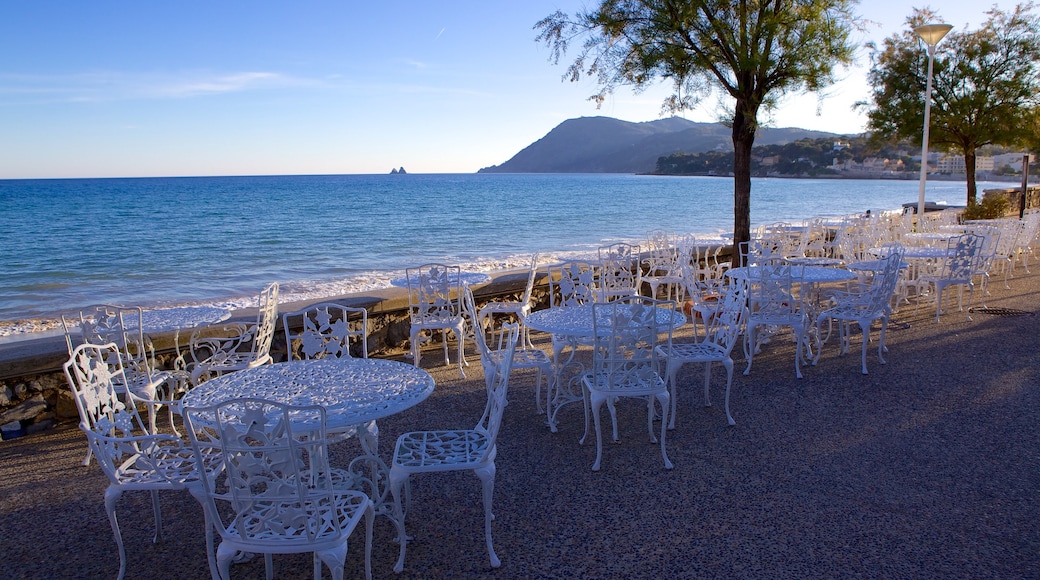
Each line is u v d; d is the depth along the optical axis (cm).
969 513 320
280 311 609
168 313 515
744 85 755
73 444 451
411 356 665
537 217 3005
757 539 302
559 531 314
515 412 488
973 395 492
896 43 1466
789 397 502
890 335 692
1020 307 804
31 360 464
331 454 419
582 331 406
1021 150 1708
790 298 557
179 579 287
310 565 295
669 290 841
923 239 955
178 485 271
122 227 2416
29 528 335
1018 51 1359
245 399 214
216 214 3106
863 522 314
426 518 331
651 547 298
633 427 449
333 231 2303
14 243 1894
